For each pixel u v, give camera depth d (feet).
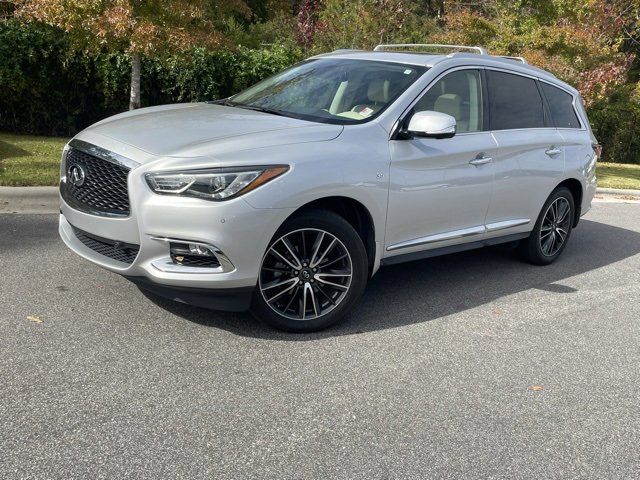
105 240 13.44
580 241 25.89
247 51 42.29
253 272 13.09
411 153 15.38
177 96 40.04
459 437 10.99
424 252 16.69
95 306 14.87
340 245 14.23
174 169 12.48
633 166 58.44
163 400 11.28
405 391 12.35
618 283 20.40
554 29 44.78
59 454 9.59
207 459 9.80
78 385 11.51
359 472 9.83
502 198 18.34
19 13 27.99
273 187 12.92
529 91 19.79
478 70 18.06
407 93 15.93
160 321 14.37
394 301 17.08
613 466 10.59
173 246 12.73
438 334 15.16
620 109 61.62
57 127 38.17
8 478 8.96
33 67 36.22
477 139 17.31
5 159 27.53
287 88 17.60
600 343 15.48
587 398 12.76
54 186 23.56
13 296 15.07
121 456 9.68
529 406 12.24
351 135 14.60
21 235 19.65
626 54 61.05
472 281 19.33
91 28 27.40
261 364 12.87
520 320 16.51
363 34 44.75
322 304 14.61
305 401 11.67
